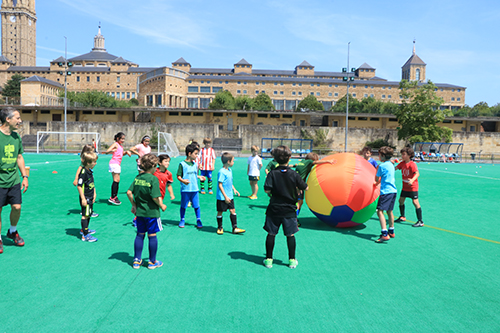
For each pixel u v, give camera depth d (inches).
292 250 181.6
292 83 4333.2
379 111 3230.8
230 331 119.2
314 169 275.6
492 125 2329.0
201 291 151.2
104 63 5265.8
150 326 121.6
